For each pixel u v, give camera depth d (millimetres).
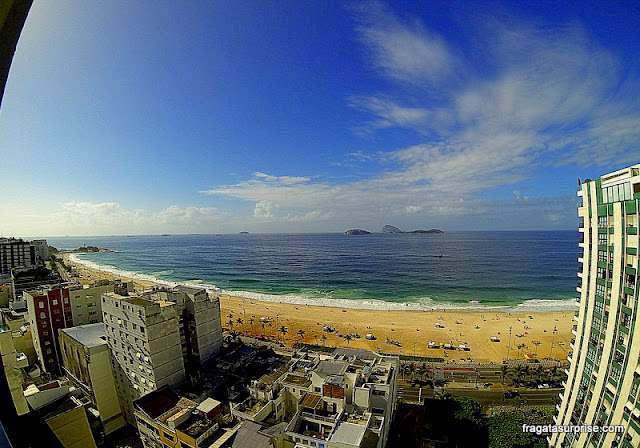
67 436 40125
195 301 65312
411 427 54844
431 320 137750
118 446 57531
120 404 62938
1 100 6680
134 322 55531
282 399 47938
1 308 100562
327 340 116812
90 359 60062
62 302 76062
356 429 38656
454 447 52156
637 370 34062
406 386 81688
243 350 70125
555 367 92438
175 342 57875
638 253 35281
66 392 43656
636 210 35594
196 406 47531
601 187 41156
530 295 184625
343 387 45719
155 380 54438
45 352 73688
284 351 71250
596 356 40812
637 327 34781
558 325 130500
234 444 39625
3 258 191250
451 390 79625
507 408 71250
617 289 37781
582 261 44812
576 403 43656
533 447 49125
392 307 160750
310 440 38406
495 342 113500
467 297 181125
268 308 159250
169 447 44062
